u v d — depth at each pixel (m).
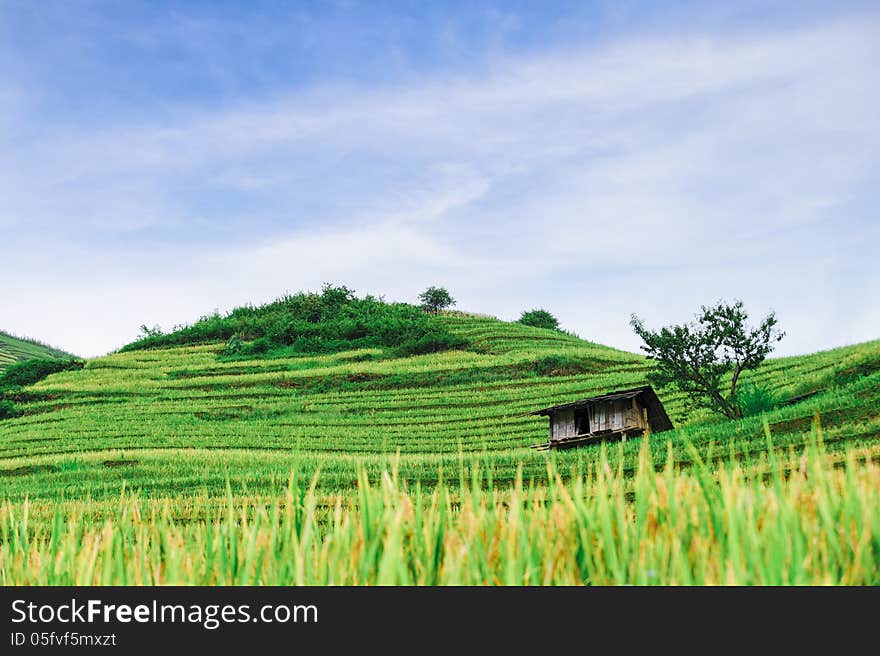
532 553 2.29
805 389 40.44
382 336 97.19
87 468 38.00
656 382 38.81
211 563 2.63
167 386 78.62
